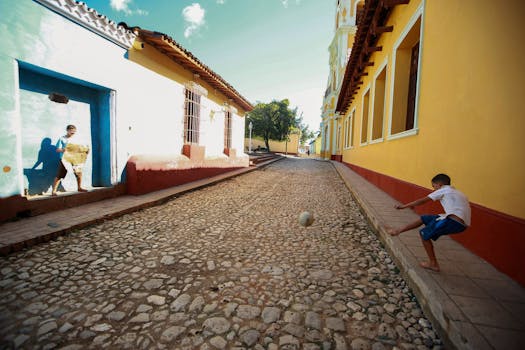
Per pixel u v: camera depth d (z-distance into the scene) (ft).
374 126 26.89
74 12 15.03
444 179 8.37
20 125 13.43
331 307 7.64
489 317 6.10
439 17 12.79
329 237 13.53
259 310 7.46
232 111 42.47
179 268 9.91
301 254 11.39
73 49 15.57
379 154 24.25
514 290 7.24
